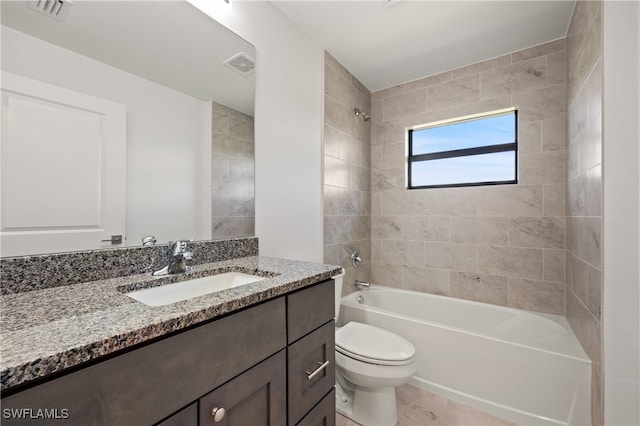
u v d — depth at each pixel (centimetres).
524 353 156
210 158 137
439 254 252
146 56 113
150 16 115
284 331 90
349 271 249
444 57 229
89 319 60
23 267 81
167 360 60
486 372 166
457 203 244
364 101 276
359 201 265
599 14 129
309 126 202
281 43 177
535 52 213
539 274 211
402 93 272
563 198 203
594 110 137
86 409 49
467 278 239
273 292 84
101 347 50
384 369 144
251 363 78
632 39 120
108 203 101
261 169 163
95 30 99
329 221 223
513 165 228
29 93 84
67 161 91
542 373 151
